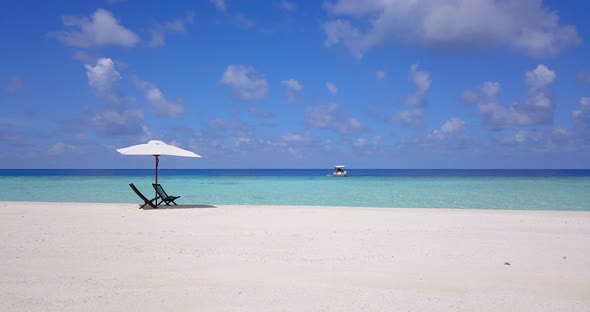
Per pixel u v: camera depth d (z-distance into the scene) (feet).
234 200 81.00
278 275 21.08
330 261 24.13
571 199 83.10
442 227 38.22
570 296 18.04
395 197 88.28
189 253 26.05
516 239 31.91
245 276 20.88
